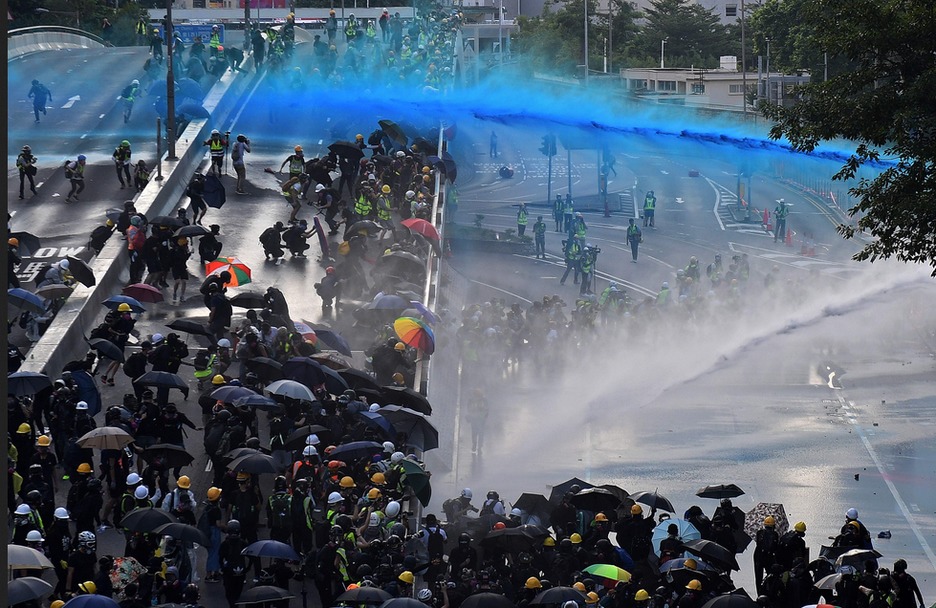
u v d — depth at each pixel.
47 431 53.72
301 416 50.81
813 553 57.09
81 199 93.31
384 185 83.19
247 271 69.12
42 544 40.31
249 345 56.91
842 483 65.25
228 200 94.88
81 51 162.25
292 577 44.94
